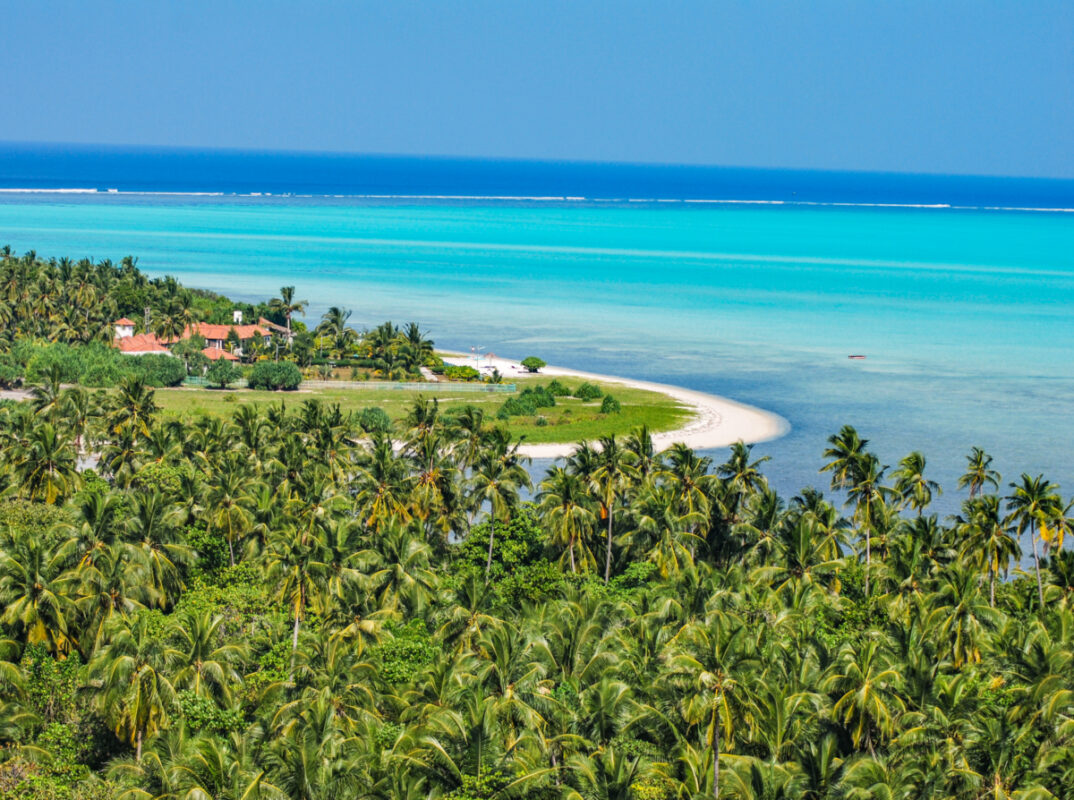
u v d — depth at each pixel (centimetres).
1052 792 5266
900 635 6644
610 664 6278
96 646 6694
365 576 7456
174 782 4781
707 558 9469
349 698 5988
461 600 6981
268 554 7962
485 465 9862
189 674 5828
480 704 5488
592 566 9362
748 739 5672
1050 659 6072
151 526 7681
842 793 5128
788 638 6838
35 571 6819
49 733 5906
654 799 5222
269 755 4931
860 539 9775
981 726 5588
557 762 5497
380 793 4888
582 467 9644
